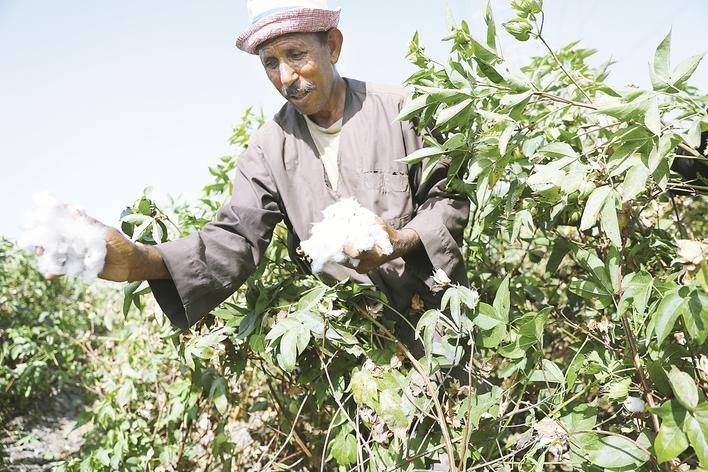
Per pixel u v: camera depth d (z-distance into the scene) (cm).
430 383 125
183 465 207
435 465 134
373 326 142
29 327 384
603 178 118
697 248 101
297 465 188
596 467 114
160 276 129
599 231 138
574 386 133
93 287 343
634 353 115
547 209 144
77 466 218
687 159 139
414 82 151
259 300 144
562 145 121
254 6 134
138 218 145
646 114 98
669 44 102
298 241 153
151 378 235
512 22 122
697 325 97
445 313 143
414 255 139
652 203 160
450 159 142
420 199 146
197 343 146
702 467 97
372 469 133
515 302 166
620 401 121
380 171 141
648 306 116
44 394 386
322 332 130
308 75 135
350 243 115
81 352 393
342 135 143
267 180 145
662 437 94
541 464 115
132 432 218
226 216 140
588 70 180
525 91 120
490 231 168
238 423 215
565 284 185
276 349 139
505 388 150
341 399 146
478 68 131
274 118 152
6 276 445
